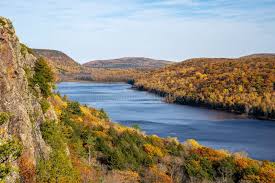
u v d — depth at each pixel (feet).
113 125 299.79
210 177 208.13
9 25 104.63
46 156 105.60
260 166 225.35
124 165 183.93
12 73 94.58
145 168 197.16
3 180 55.72
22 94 100.78
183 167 211.82
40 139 106.63
